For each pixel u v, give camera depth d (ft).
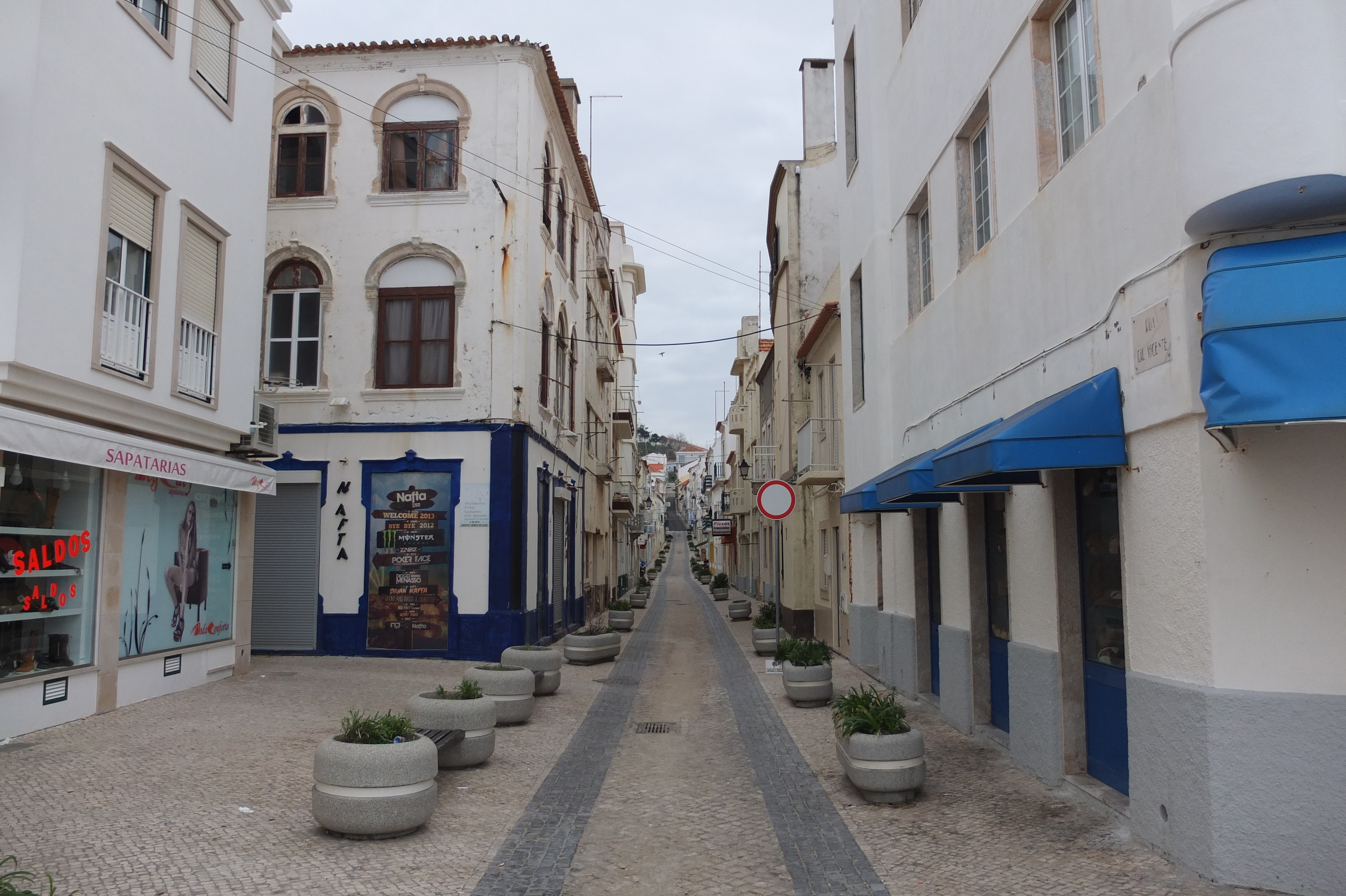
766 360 99.71
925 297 40.06
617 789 26.00
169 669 38.04
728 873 18.84
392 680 45.98
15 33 28.40
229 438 41.16
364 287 59.00
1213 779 16.57
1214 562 16.90
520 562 56.80
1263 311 15.05
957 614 33.68
